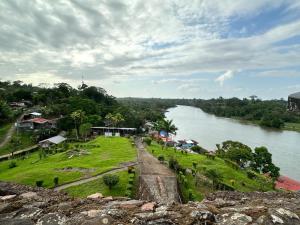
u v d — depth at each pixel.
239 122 164.62
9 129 85.19
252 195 7.25
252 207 5.52
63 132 87.69
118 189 32.06
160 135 101.25
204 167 42.31
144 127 113.50
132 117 107.44
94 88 145.25
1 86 149.25
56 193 6.85
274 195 7.24
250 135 114.19
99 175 36.78
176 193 28.17
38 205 5.71
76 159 47.72
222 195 7.25
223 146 68.94
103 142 67.06
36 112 101.62
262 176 49.38
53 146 67.12
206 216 4.95
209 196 7.31
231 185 38.47
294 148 88.19
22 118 94.88
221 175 38.91
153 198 26.03
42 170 39.75
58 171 38.81
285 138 107.88
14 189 7.25
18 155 64.88
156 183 30.38
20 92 120.88
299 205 5.92
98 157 48.66
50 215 5.18
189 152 64.31
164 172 38.22
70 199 6.23
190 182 37.03
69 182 34.44
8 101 114.81
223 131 124.19
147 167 40.91
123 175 36.50
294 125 146.25
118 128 93.81
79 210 5.42
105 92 153.50
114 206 5.62
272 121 140.88
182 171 39.53
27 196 6.41
